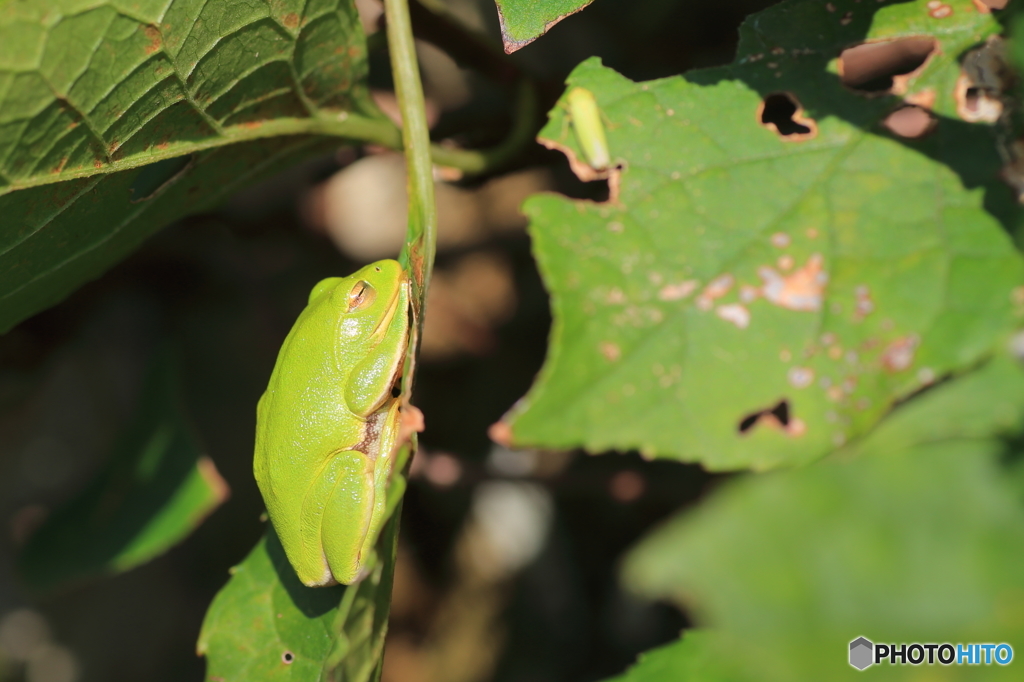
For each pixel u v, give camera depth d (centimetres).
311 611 27
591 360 25
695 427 25
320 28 27
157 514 31
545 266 25
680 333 25
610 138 26
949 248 25
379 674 25
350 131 28
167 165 27
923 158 25
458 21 29
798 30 26
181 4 25
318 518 28
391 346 28
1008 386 25
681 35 32
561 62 33
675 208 26
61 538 32
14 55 24
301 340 28
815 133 26
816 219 25
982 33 26
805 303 25
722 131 26
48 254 27
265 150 28
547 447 24
